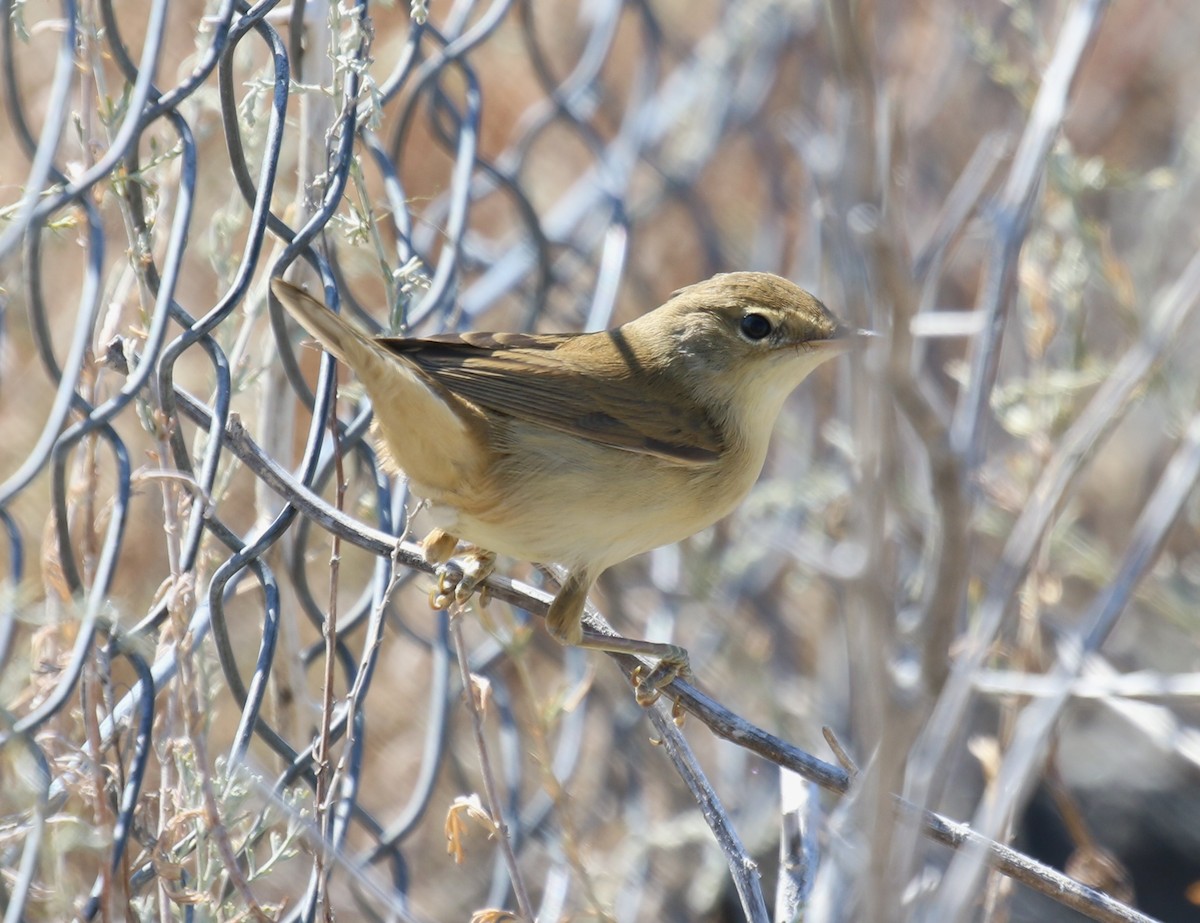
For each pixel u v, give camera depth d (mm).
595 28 15359
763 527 13734
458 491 8586
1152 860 14109
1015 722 9672
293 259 7465
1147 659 15000
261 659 7340
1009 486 12656
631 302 15953
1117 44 19172
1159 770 14500
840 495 12883
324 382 7855
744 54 16469
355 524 7613
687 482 9258
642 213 15438
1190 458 8406
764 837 13023
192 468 8398
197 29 9266
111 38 7895
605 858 13117
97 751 6527
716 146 16031
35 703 7262
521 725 13523
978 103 17406
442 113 13430
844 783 7539
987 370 9102
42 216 6406
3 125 11953
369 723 13383
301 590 9086
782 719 13289
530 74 16609
